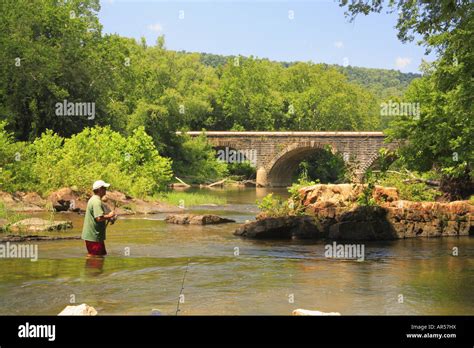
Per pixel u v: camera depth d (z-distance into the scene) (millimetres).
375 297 10742
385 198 20953
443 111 26312
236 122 115312
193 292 10766
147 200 31031
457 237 20797
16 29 49531
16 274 11883
